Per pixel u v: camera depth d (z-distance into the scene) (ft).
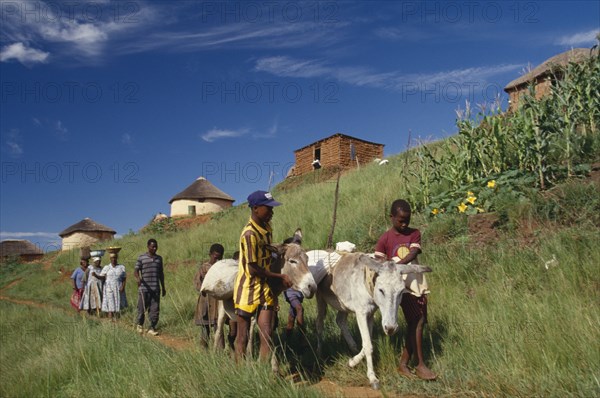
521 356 17.21
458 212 34.42
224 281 21.35
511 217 30.60
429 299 25.25
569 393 14.46
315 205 55.67
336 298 20.11
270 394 15.31
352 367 19.43
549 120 34.37
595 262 23.62
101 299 45.14
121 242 94.53
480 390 16.14
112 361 22.11
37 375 23.52
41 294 74.59
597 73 37.68
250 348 20.65
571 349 16.84
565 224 28.63
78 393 20.18
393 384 17.74
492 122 37.24
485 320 20.94
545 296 22.21
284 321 26.91
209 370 17.35
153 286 34.42
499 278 25.54
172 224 103.86
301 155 124.36
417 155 41.34
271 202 17.83
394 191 44.11
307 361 21.48
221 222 78.89
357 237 38.40
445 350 19.67
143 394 16.98
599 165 32.89
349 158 111.86
